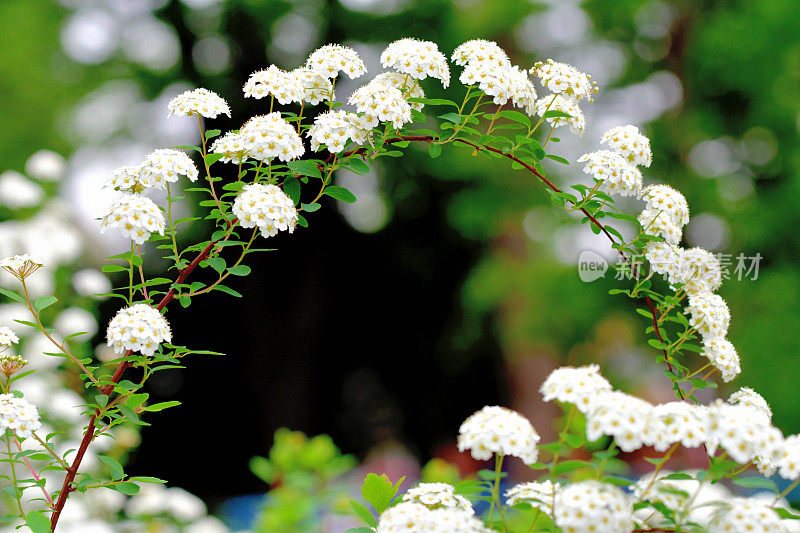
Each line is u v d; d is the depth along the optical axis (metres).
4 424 2.34
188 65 16.78
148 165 2.59
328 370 17.92
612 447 2.10
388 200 17.09
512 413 2.11
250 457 16.45
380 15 15.81
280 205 2.59
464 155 13.15
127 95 16.44
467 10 14.04
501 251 14.12
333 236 17.16
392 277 18.12
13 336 2.60
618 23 13.50
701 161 13.06
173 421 16.14
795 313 11.60
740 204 12.23
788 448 1.96
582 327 12.62
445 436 18.16
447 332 17.97
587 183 12.24
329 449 4.38
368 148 2.92
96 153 15.78
